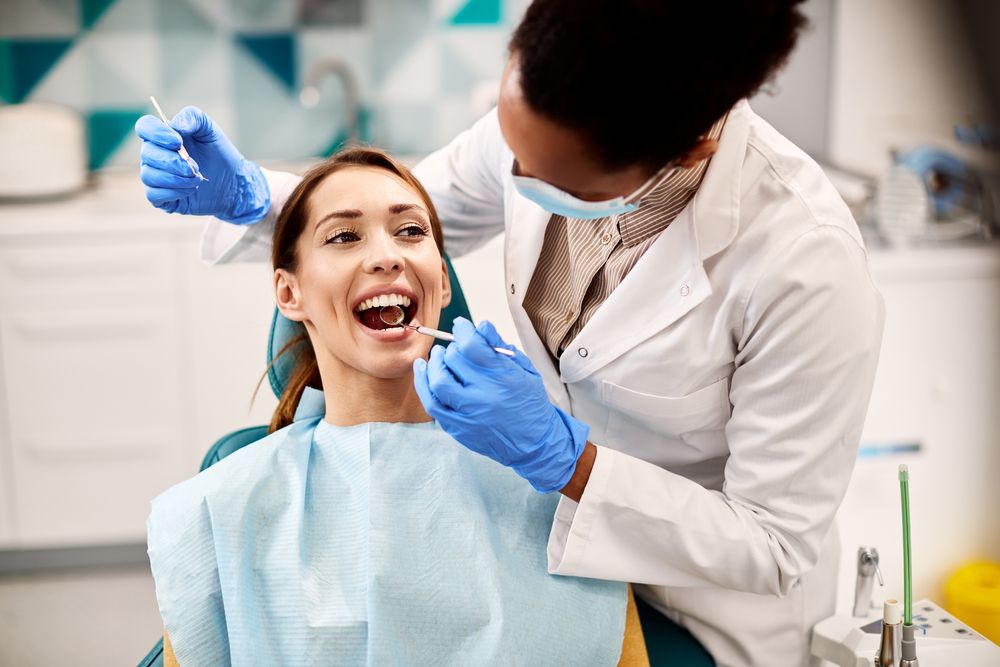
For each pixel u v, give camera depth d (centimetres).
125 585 310
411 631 131
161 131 138
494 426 121
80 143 325
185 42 343
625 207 112
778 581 131
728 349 131
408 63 351
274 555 135
